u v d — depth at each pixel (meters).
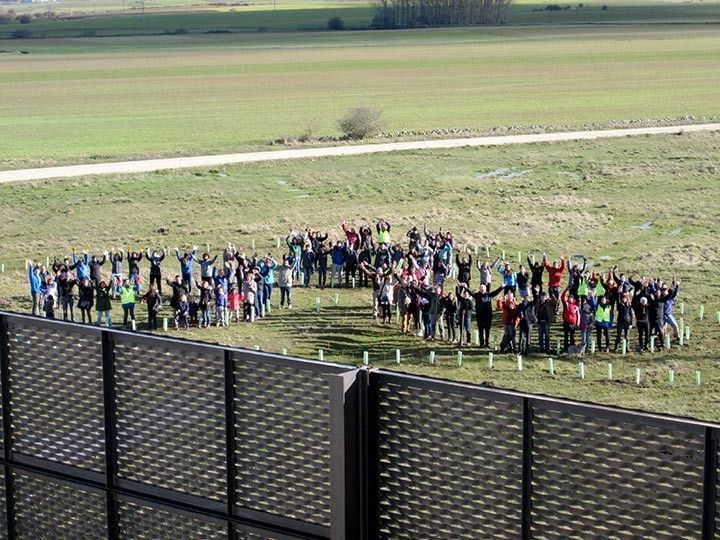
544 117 112.81
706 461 8.95
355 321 44.12
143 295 48.41
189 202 71.25
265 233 63.19
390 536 10.96
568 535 9.83
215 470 11.63
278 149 90.44
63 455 12.75
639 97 131.00
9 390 13.05
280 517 11.23
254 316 44.78
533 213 66.31
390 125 109.00
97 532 12.58
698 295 47.16
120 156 88.31
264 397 11.15
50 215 68.31
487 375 36.12
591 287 40.84
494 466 10.18
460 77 164.62
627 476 9.45
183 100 141.12
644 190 72.00
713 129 94.31
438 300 40.91
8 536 13.29
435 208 68.19
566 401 9.66
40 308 45.59
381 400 10.79
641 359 37.56
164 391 11.84
